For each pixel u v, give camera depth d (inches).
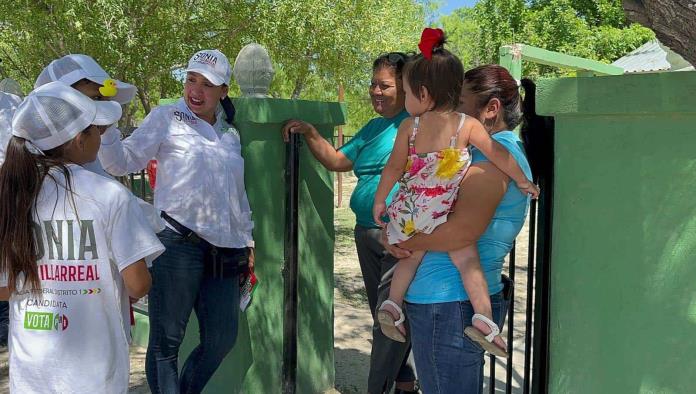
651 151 83.6
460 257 91.3
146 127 124.5
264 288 145.5
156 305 124.9
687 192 81.9
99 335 87.0
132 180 189.2
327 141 155.0
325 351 165.0
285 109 142.1
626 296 87.0
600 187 87.6
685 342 83.7
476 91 97.1
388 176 97.4
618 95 83.4
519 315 237.3
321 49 425.7
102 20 321.4
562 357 92.9
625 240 86.4
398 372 140.3
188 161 123.9
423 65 91.0
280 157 145.5
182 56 374.9
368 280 139.9
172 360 127.3
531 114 102.5
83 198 85.3
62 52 365.4
